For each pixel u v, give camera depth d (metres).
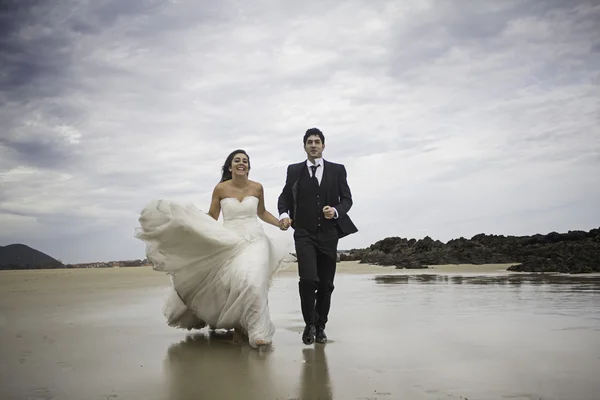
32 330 5.61
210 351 4.49
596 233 20.88
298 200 5.24
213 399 3.00
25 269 24.31
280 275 16.72
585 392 3.00
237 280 4.88
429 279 13.21
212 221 5.19
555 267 15.80
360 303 7.87
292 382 3.35
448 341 4.65
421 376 3.42
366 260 23.61
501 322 5.69
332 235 5.14
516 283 11.16
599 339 4.62
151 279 14.45
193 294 5.25
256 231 5.46
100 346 4.72
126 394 3.12
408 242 24.59
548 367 3.61
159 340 5.07
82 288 11.41
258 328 4.69
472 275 14.51
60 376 3.58
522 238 22.59
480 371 3.52
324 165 5.31
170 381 3.43
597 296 8.23
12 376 3.58
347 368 3.70
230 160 5.88
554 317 6.00
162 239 5.07
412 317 6.24
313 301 4.84
